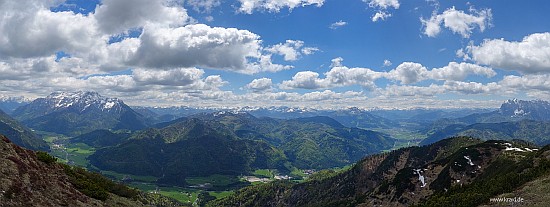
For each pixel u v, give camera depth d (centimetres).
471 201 12312
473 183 16850
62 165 8550
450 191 17062
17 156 6762
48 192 6506
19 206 5584
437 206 14200
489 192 12412
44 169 7262
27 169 6588
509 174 13662
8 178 5950
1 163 6197
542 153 15450
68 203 6594
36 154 7744
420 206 16538
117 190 9469
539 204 8819
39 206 5912
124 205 8256
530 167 14338
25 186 6091
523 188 10881
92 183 8425
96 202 7425
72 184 7656
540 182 10731
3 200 5450
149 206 9662
